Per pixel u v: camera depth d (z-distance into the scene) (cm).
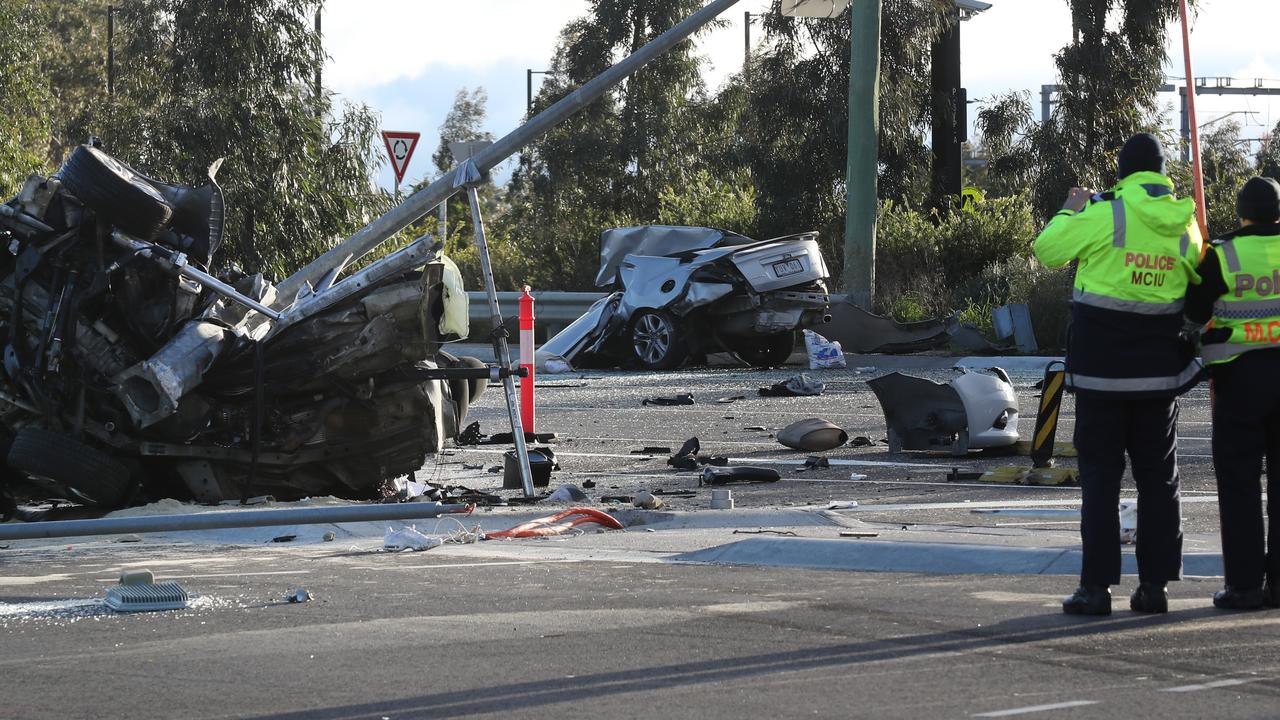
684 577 1463
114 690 973
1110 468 1218
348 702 932
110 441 2038
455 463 2762
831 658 1045
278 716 900
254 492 2133
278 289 2253
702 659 1048
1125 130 7956
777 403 3872
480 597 1347
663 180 10044
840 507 2022
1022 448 2764
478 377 2153
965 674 988
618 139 10056
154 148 5462
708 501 2159
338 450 2145
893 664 1022
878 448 2914
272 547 1783
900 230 6912
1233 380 1241
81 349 2020
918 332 5656
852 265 5938
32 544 1833
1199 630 1143
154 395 1995
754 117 7956
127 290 2031
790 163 7719
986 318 5809
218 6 5597
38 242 2022
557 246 8938
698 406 3834
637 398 4069
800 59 7731
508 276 8712
